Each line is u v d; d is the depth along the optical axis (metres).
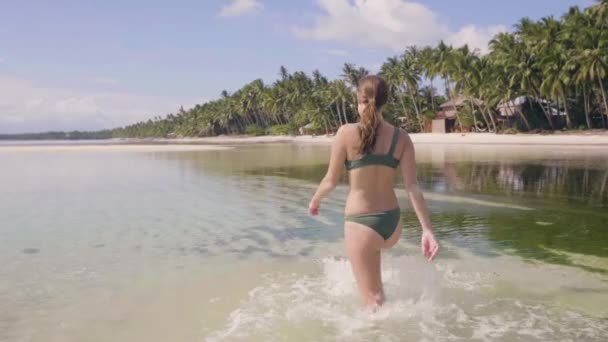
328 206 8.57
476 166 17.02
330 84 85.56
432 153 27.09
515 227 6.37
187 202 9.23
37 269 4.70
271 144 63.62
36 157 29.62
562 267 4.48
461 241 5.59
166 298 3.80
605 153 24.48
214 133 148.00
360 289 3.34
